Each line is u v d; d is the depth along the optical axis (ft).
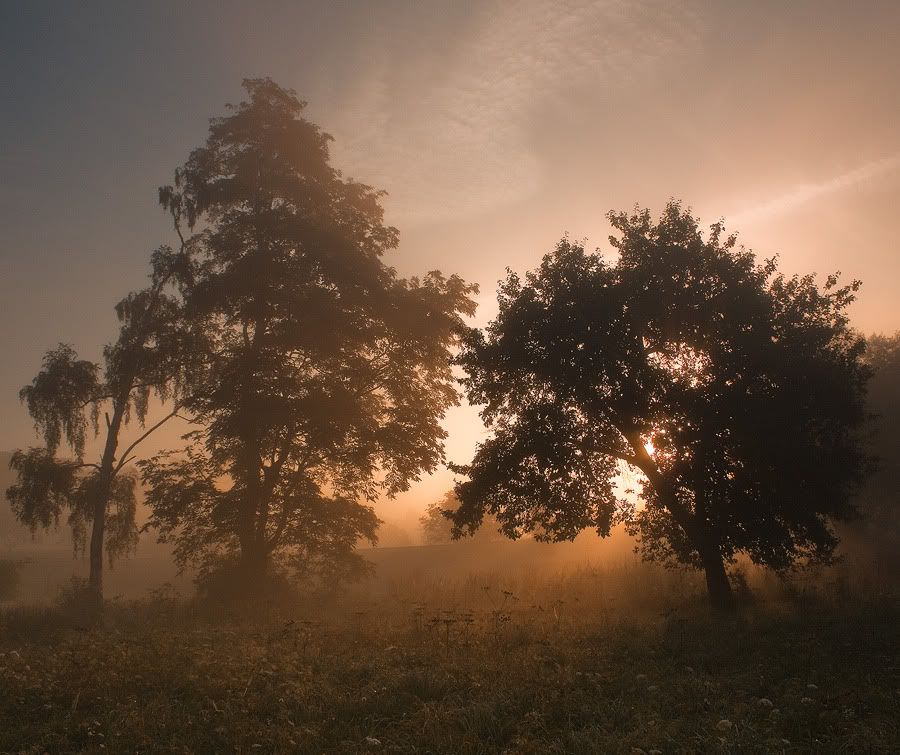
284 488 103.86
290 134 110.52
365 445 102.99
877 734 20.02
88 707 26.61
